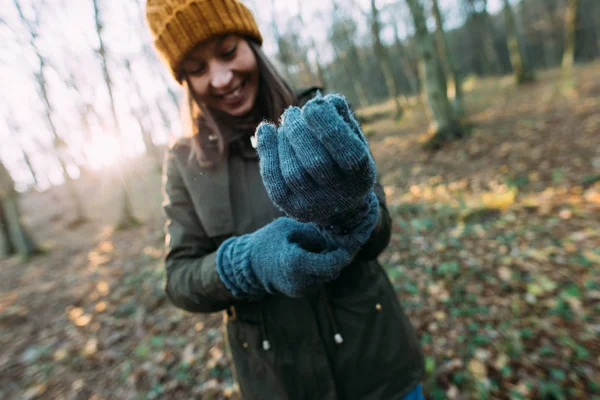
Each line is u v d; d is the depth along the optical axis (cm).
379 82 3425
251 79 109
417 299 326
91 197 1678
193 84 108
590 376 214
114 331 414
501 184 553
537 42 3484
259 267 80
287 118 58
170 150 116
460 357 252
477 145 800
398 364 117
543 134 750
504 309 285
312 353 109
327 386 110
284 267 73
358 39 2564
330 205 58
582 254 323
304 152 53
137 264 643
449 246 402
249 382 115
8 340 471
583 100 977
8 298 664
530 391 216
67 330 454
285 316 108
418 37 881
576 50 3059
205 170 107
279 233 82
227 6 98
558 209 421
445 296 319
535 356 237
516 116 1011
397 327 119
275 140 61
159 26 101
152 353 350
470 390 226
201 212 105
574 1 1484
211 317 384
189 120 112
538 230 386
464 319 287
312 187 55
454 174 672
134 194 1118
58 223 1528
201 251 108
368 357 112
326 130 50
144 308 447
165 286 105
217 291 90
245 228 105
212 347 332
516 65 1688
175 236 108
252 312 110
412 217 508
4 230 1126
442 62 1120
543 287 295
